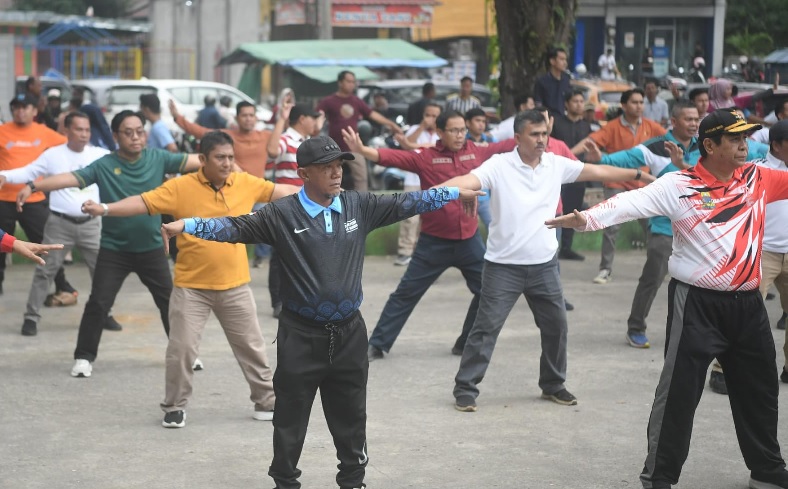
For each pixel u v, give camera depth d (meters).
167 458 6.11
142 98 12.41
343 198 5.08
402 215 5.21
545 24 14.60
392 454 6.17
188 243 6.55
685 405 5.33
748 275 5.29
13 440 6.44
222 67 41.78
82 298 11.15
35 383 7.77
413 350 8.88
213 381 7.87
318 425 6.78
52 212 9.22
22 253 5.58
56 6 46.78
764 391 5.43
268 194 6.86
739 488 5.63
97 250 9.38
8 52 31.36
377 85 23.78
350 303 5.00
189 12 44.44
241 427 6.73
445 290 11.76
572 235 13.77
